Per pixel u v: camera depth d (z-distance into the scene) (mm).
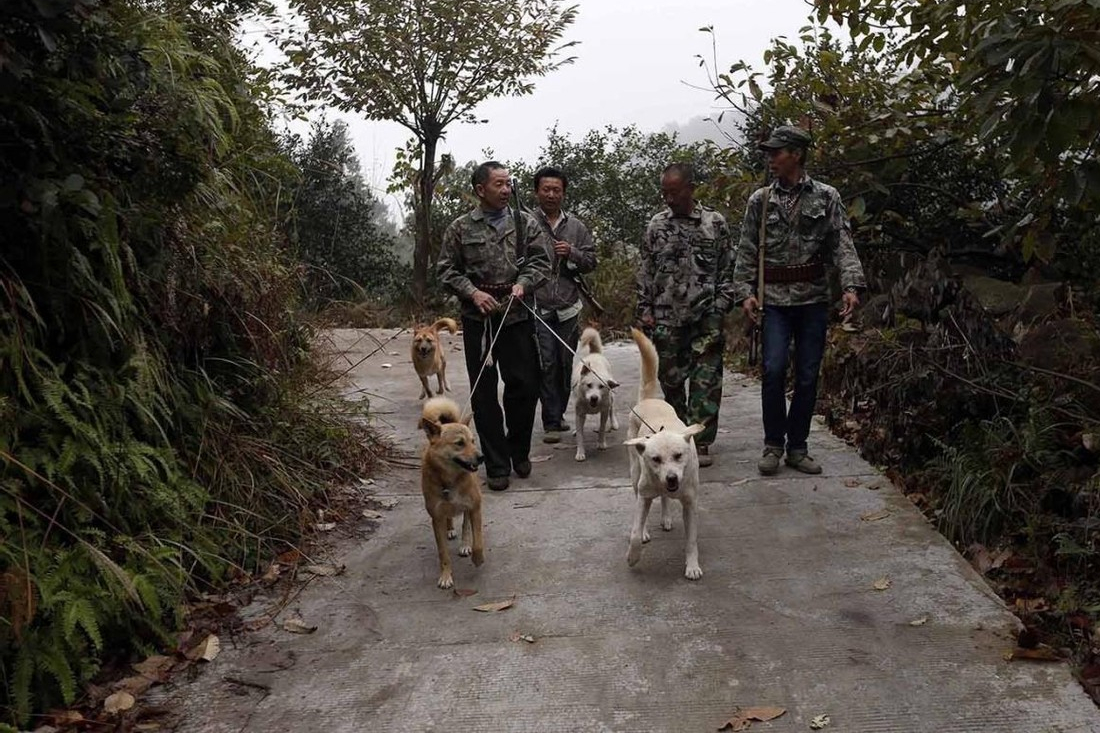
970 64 4262
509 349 5156
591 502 4949
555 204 6406
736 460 5484
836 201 4898
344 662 3336
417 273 15117
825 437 5855
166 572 3477
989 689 2951
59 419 3498
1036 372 4613
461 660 3311
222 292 4770
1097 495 3766
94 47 3375
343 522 4750
